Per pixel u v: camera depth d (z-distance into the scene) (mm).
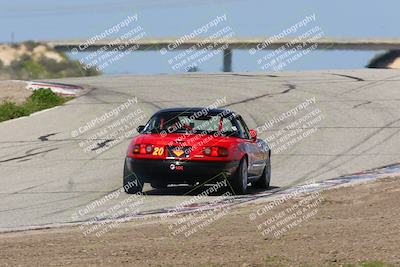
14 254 30828
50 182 59875
